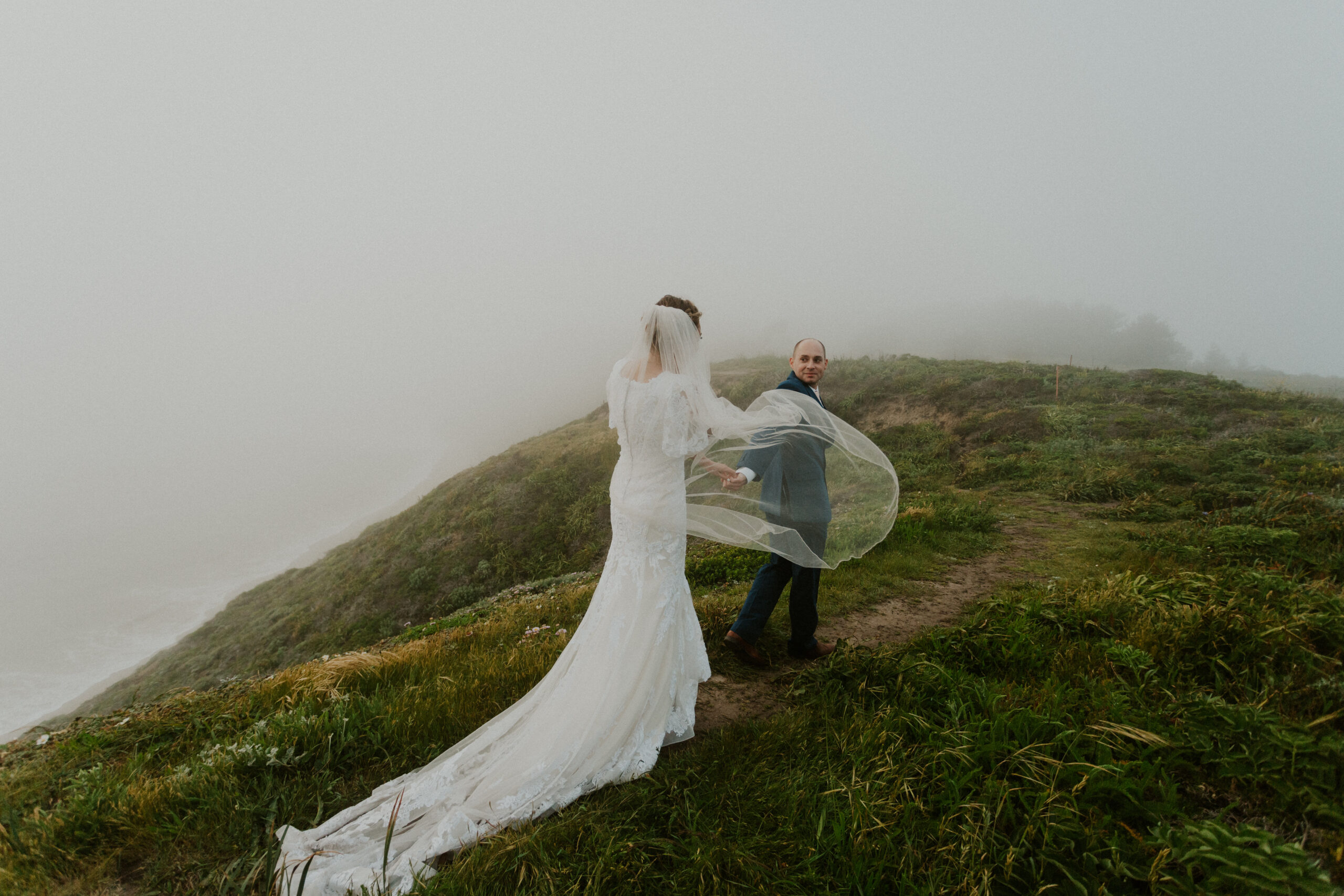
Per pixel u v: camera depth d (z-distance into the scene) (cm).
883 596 457
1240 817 176
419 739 268
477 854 185
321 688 356
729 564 621
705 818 199
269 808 221
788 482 306
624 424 247
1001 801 179
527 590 1016
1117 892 154
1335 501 576
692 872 173
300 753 257
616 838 189
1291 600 314
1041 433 1379
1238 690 238
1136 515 699
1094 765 187
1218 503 704
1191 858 150
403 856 188
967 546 593
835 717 255
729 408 281
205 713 364
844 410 2069
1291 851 143
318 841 199
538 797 211
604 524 2133
